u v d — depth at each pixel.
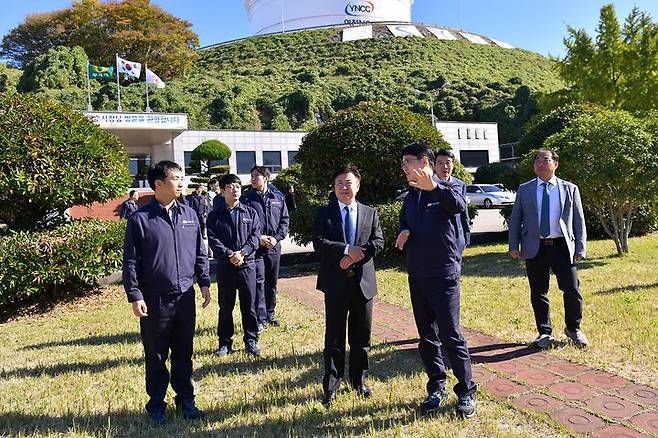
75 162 7.25
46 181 6.93
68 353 4.93
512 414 3.23
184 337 3.47
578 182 8.18
